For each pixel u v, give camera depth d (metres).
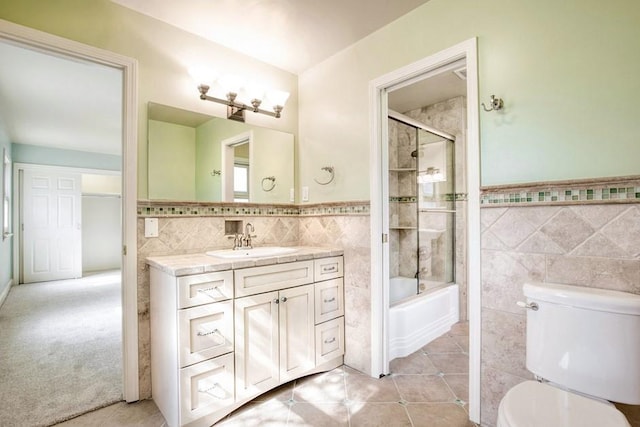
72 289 4.69
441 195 3.24
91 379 2.05
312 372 2.08
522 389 1.17
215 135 2.21
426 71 1.88
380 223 2.12
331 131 2.42
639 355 1.08
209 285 1.60
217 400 1.62
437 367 2.24
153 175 1.93
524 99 1.46
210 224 2.17
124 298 1.82
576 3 1.33
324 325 2.15
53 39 1.61
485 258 1.58
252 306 1.76
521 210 1.47
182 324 1.51
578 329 1.18
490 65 1.57
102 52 1.76
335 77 2.38
